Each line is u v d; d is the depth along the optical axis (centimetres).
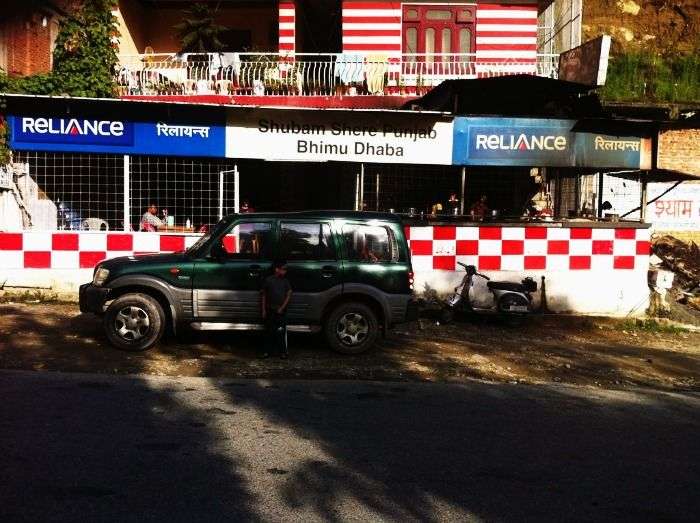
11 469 517
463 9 1950
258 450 581
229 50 2209
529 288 1293
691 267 1620
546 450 611
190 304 968
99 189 1366
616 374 977
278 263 945
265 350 998
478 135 1357
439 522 452
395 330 1207
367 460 567
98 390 761
